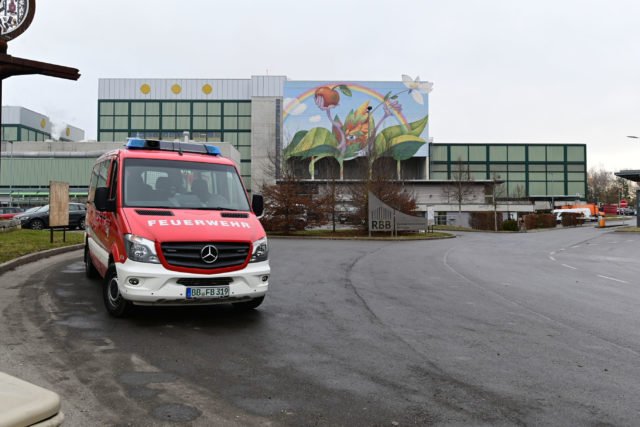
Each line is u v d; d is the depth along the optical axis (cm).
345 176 7050
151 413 392
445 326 722
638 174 4200
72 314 729
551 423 388
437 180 6888
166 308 785
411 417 395
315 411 404
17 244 1473
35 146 6238
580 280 1285
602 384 480
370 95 7119
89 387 445
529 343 632
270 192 3438
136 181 752
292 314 779
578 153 7612
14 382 182
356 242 2795
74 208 2778
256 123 7181
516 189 7456
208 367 510
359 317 771
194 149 867
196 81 7331
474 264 1653
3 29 1098
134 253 649
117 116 7281
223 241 673
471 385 472
